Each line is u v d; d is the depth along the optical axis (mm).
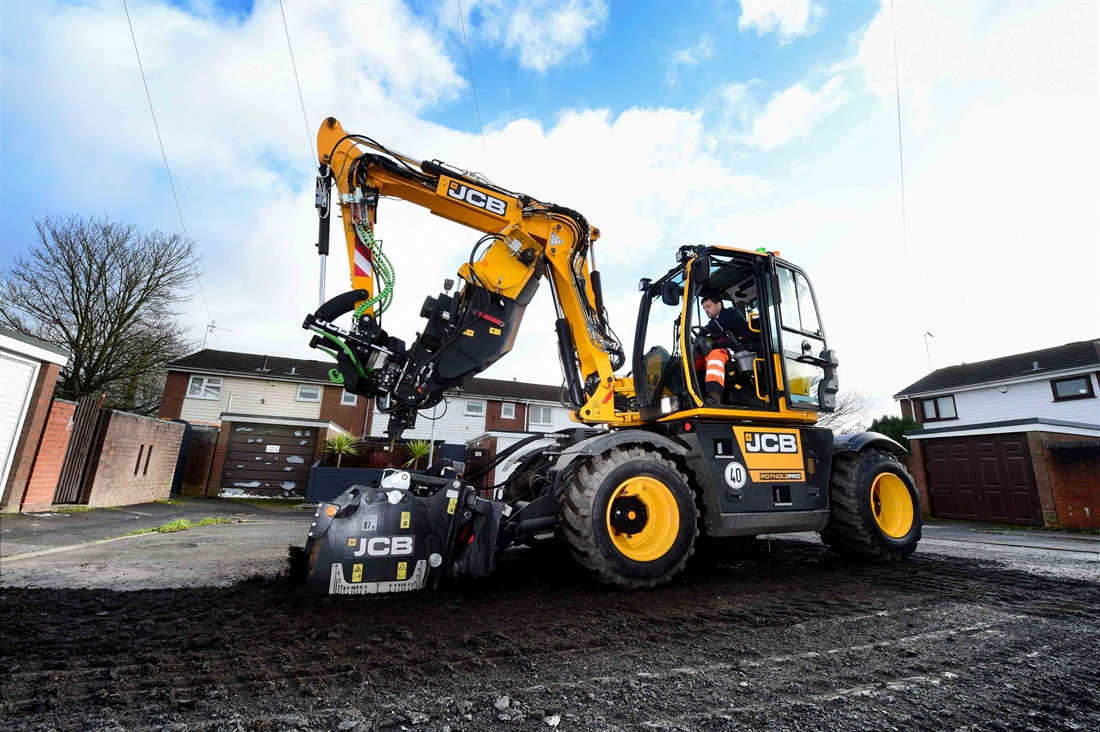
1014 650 2088
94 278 16375
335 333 3635
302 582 2803
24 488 7621
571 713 1504
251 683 1692
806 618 2549
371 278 3779
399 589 2709
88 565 4016
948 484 13227
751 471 3674
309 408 20359
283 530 7238
